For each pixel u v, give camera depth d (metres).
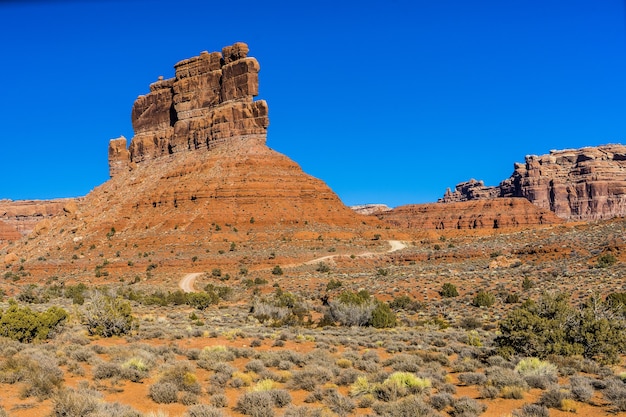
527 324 23.80
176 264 104.50
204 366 20.64
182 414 13.77
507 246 97.94
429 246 125.75
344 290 66.94
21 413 12.90
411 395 15.73
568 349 22.92
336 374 19.83
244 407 14.65
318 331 36.47
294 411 13.95
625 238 71.00
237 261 105.06
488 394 16.72
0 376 15.64
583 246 75.38
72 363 18.95
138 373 17.72
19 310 25.42
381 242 131.00
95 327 30.00
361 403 15.59
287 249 116.25
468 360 22.70
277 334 32.66
